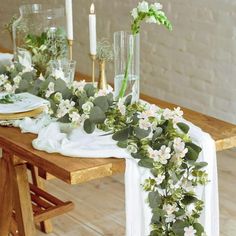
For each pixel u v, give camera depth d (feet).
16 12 19.69
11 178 8.84
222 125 8.74
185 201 7.72
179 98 15.87
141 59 16.67
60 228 11.35
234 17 14.07
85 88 8.36
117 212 11.96
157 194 7.66
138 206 7.73
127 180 7.55
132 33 8.64
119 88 8.84
